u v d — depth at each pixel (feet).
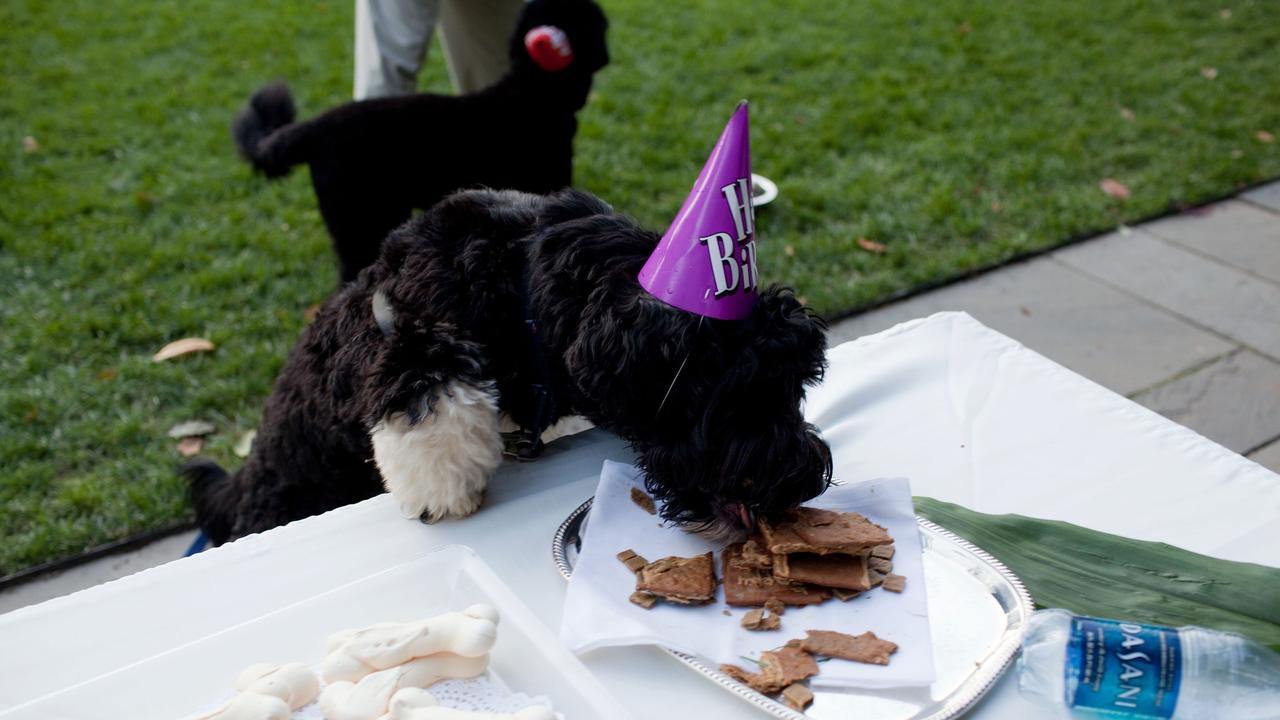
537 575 4.92
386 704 3.83
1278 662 3.95
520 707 3.89
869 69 19.98
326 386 5.78
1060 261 14.14
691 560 4.77
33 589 8.88
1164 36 21.66
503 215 5.54
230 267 13.50
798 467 4.56
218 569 4.93
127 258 13.70
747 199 4.49
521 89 9.46
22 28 21.58
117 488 9.93
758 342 4.51
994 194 15.51
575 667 4.23
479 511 5.35
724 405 4.52
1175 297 13.30
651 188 15.35
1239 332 12.55
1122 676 3.96
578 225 5.14
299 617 4.51
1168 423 6.00
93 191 15.29
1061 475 5.67
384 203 9.32
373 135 9.14
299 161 9.38
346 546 5.11
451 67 13.10
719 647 4.33
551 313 5.03
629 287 4.80
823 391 6.39
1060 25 22.25
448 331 5.20
